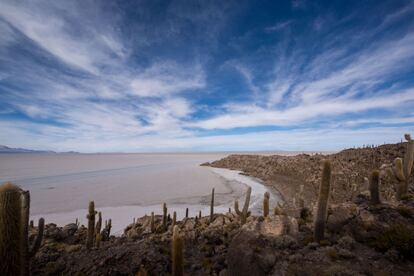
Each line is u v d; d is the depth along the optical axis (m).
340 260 5.56
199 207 33.84
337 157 50.59
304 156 70.19
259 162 85.75
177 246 4.24
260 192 44.66
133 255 8.29
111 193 44.06
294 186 45.16
